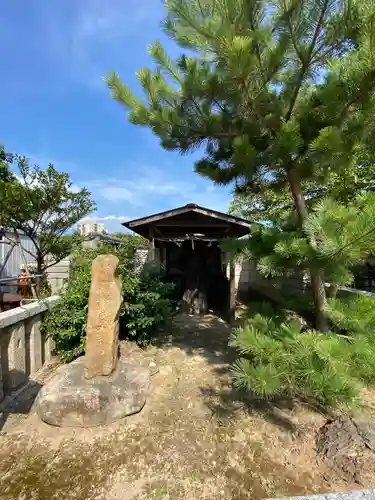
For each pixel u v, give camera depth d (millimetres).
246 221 6262
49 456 2266
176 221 6852
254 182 3121
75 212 6129
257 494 1919
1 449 2334
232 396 3088
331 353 1841
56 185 5762
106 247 5219
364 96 2100
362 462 2072
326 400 2012
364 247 1726
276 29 2234
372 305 2295
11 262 8219
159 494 1918
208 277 8320
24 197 5430
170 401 3025
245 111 2568
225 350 4469
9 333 3094
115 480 2037
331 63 2262
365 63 1924
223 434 2502
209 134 2824
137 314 4305
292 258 2258
